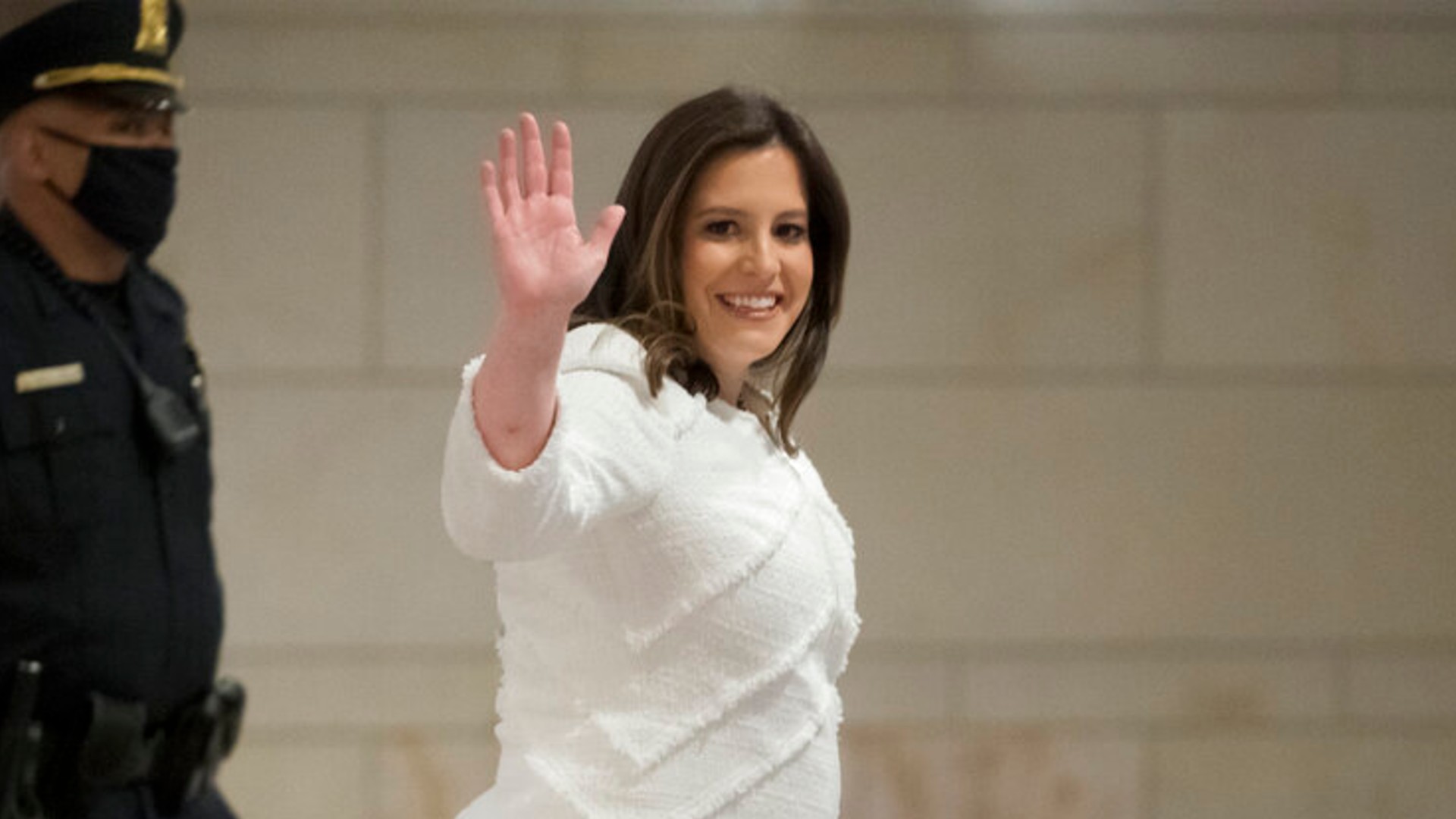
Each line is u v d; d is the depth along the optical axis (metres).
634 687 8.56
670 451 8.45
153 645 13.09
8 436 12.52
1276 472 20.17
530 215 7.65
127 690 12.95
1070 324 19.94
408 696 19.75
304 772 19.69
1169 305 19.98
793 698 8.77
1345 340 20.14
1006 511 19.98
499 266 7.50
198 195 19.44
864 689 20.00
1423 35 20.03
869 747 20.00
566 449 7.83
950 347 19.86
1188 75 19.91
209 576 13.70
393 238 19.59
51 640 12.58
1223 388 20.08
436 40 19.55
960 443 19.92
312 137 19.52
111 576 12.86
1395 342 20.19
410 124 19.56
